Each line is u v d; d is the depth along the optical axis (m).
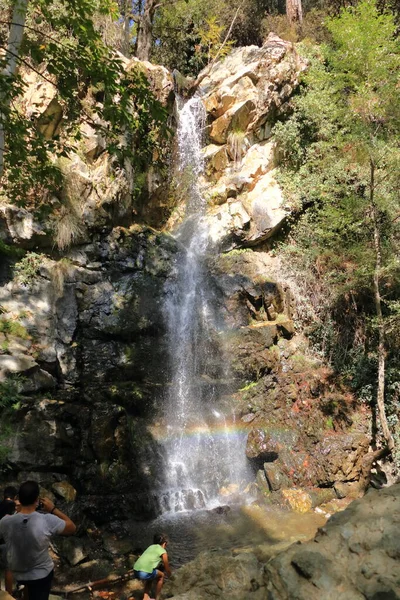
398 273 11.01
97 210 11.09
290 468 9.31
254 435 9.74
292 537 7.55
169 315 11.34
